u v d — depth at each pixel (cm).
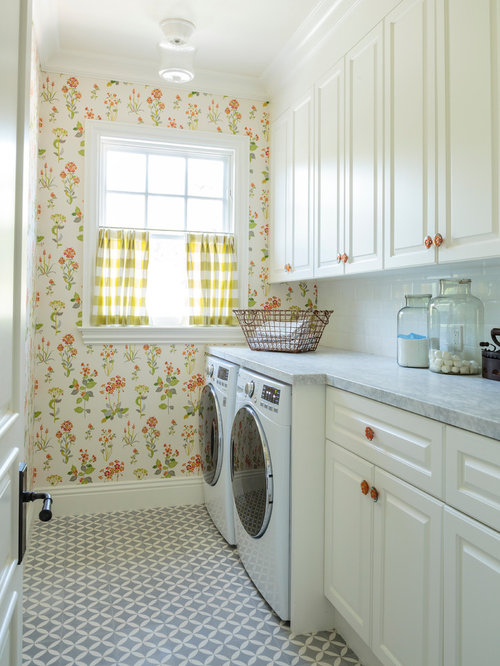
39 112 271
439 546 115
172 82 272
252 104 312
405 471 129
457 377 166
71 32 252
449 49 151
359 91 205
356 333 269
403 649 129
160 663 159
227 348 279
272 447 182
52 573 214
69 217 279
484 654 101
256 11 231
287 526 177
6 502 76
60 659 161
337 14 219
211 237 304
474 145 142
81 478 282
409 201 172
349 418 160
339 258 222
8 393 77
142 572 216
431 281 212
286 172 285
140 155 299
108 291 283
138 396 291
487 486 101
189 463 302
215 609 190
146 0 224
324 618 179
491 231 136
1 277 71
